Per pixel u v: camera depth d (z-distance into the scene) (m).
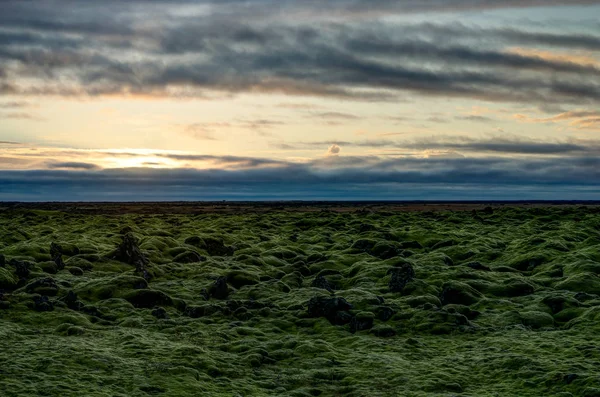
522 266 94.06
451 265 96.31
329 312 63.72
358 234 133.50
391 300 71.31
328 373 46.38
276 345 53.75
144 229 139.50
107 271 83.88
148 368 43.44
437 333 58.88
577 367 44.34
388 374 45.81
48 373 40.00
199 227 153.00
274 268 94.44
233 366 46.94
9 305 59.84
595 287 74.56
